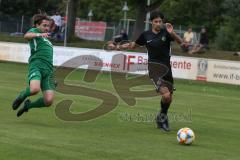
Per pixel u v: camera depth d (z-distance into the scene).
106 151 19.69
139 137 23.05
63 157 18.38
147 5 86.69
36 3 141.38
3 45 69.69
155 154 19.66
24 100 25.92
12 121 25.31
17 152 18.75
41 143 20.45
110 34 110.06
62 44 84.44
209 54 81.38
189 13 127.19
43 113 28.44
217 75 57.00
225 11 125.94
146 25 87.69
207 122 29.47
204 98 43.75
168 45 25.28
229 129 27.28
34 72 23.33
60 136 22.11
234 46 112.69
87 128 24.64
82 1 149.88
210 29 133.12
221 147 21.95
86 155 18.84
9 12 137.38
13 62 70.19
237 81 56.00
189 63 58.44
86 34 112.38
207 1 122.69
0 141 20.39
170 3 122.06
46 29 23.75
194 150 20.86
